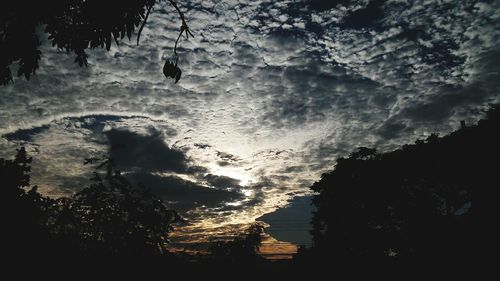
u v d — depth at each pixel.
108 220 11.20
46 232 11.19
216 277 19.48
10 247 10.47
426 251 30.05
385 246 34.25
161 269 11.91
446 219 30.67
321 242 36.69
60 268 10.63
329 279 32.94
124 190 11.52
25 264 10.41
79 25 5.31
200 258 18.77
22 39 5.21
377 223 35.72
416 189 34.19
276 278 29.36
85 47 5.41
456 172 31.23
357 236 35.66
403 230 34.03
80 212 11.32
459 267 26.80
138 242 11.21
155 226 11.51
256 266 22.06
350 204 36.72
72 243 11.10
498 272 25.11
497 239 26.56
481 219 28.38
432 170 32.59
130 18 5.22
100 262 10.94
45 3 5.03
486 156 29.66
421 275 28.97
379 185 35.41
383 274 31.89
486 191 29.30
